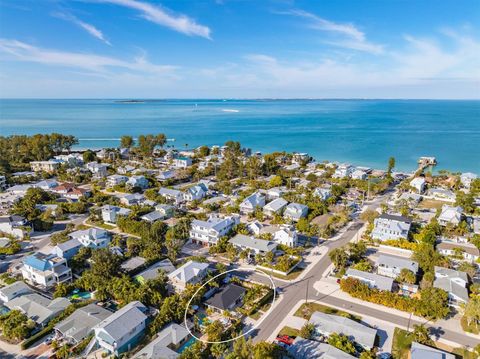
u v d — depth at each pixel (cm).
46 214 10231
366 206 11638
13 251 8238
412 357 4769
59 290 6425
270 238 8719
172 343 5138
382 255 7588
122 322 5212
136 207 10794
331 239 9075
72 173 14912
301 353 4897
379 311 6062
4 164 15662
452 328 5609
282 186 13750
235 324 5606
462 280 6481
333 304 6275
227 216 10025
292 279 7144
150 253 7725
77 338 5216
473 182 13375
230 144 19800
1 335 5491
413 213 10794
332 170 16075
